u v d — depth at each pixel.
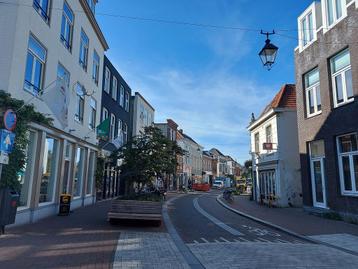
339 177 14.90
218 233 11.33
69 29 16.02
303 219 14.88
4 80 10.23
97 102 21.33
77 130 17.36
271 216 16.08
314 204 17.30
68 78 15.72
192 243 9.37
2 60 10.30
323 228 12.30
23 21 10.97
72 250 7.78
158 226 12.15
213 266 6.88
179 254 7.85
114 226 11.65
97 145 20.97
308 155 17.64
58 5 14.13
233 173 103.69
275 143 22.66
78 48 17.09
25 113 10.69
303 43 18.27
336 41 15.20
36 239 8.80
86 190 19.48
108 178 24.91
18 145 10.30
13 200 9.36
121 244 8.69
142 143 13.78
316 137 16.62
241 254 8.00
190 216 16.06
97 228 11.03
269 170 24.23
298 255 7.99
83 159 18.81
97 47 21.09
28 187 12.00
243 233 11.51
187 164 61.97
